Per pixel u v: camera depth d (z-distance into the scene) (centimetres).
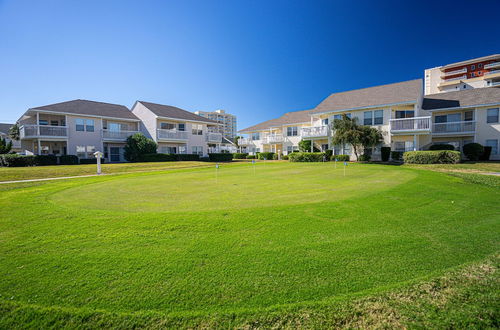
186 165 2312
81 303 237
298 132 3559
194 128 3400
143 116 3092
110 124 2833
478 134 2267
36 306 232
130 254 338
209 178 1205
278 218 484
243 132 4456
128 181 1140
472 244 355
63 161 2222
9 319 217
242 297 242
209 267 301
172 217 497
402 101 2273
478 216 494
